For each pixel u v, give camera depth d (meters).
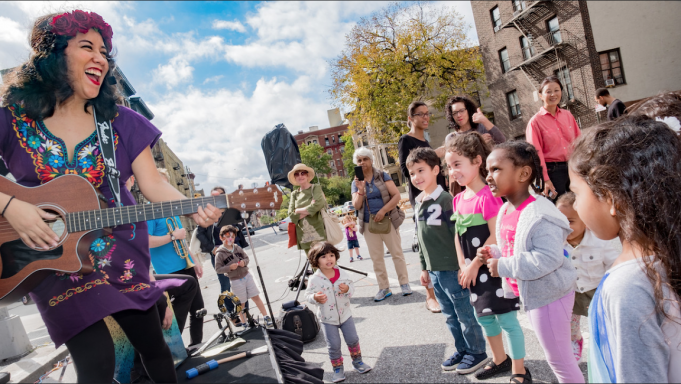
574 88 21.56
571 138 4.63
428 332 3.57
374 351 3.44
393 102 26.02
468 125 4.47
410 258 7.15
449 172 2.79
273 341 3.07
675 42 20.23
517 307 2.38
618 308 1.04
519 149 2.18
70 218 1.96
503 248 2.34
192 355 3.29
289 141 5.81
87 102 2.12
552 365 2.08
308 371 2.66
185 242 4.84
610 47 20.59
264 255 14.63
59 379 2.54
